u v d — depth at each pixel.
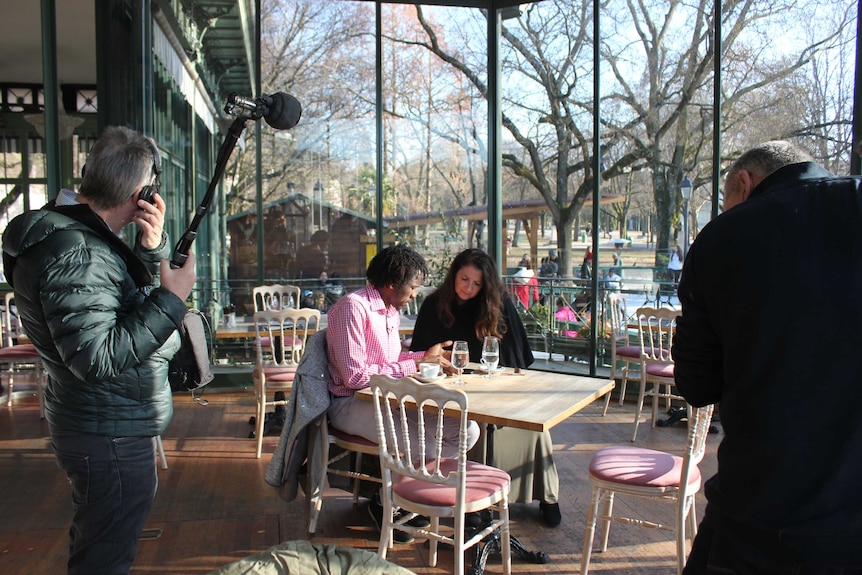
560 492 3.71
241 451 4.46
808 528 1.20
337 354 2.99
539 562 2.86
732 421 1.32
